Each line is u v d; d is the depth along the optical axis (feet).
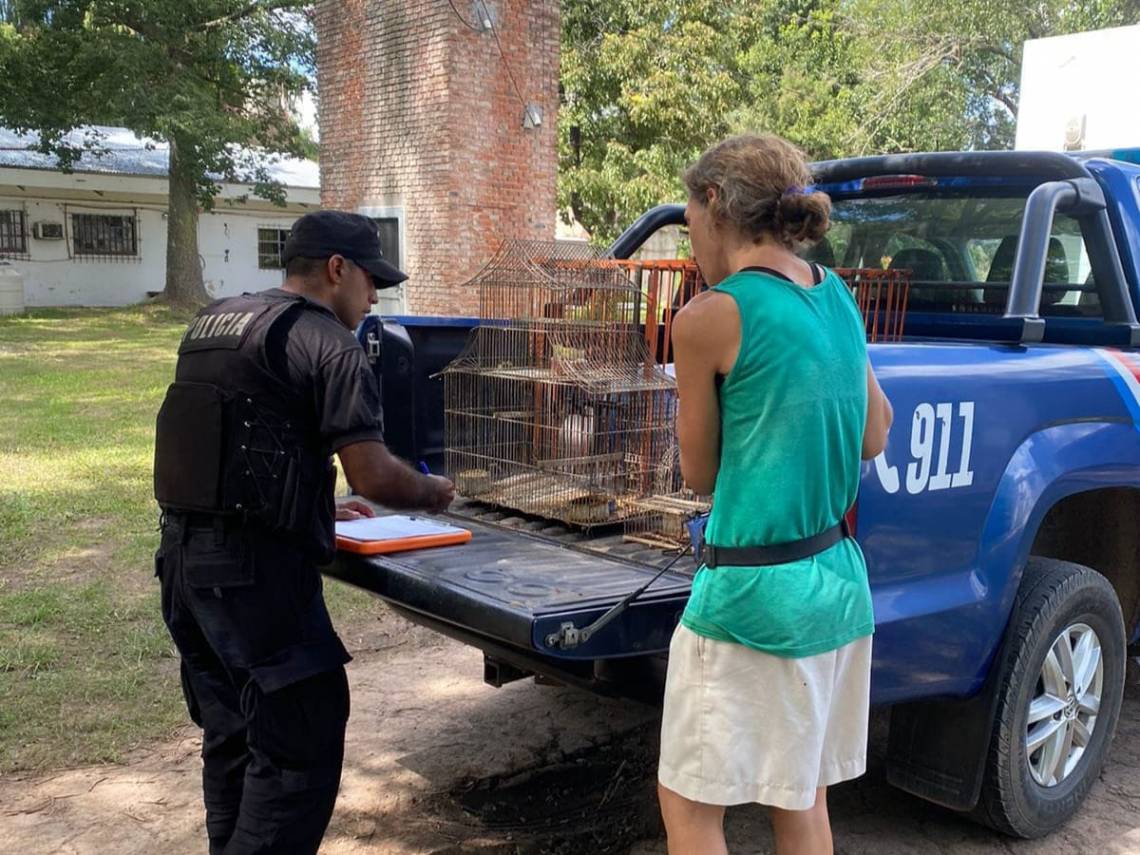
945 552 9.28
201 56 71.46
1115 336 11.87
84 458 26.91
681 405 6.86
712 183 6.85
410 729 13.03
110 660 14.32
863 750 7.43
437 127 45.83
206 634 8.10
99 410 34.76
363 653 15.56
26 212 83.66
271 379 7.94
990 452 9.62
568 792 11.46
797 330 6.54
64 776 11.39
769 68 76.59
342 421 8.00
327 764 8.34
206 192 73.41
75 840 10.17
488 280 12.02
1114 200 12.00
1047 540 12.53
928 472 9.04
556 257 12.28
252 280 94.68
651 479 10.70
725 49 67.26
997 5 68.44
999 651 9.93
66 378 42.68
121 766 11.68
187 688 9.00
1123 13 65.00
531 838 10.48
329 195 52.80
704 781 6.79
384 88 48.44
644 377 10.78
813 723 6.76
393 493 8.27
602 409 10.80
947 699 9.68
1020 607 10.04
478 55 45.65
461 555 9.34
